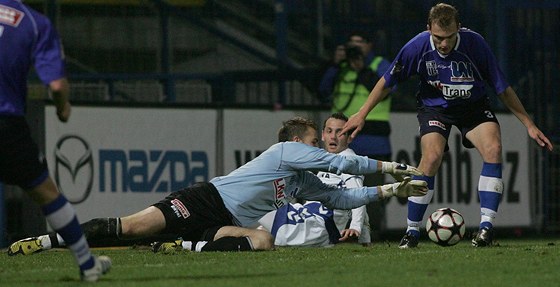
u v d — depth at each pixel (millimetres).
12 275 21938
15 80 18875
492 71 28609
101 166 40062
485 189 29344
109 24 45781
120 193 40344
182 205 28000
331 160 27188
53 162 39281
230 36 47406
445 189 43781
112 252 30984
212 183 28438
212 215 28234
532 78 48156
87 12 45594
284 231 31734
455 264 22781
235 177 28328
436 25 27719
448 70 28594
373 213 42438
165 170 41094
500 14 47562
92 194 39906
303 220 31797
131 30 46000
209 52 47188
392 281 19625
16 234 40062
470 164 44250
